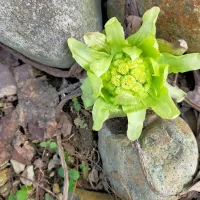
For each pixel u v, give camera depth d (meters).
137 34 0.14
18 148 0.17
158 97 0.14
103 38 0.14
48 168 0.17
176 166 0.15
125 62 0.14
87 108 0.16
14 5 0.14
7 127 0.17
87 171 0.17
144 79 0.14
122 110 0.15
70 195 0.17
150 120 0.16
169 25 0.15
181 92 0.15
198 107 0.17
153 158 0.15
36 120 0.17
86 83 0.15
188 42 0.15
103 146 0.17
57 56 0.15
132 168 0.16
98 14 0.16
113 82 0.14
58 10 0.14
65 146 0.17
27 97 0.17
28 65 0.17
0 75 0.17
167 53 0.14
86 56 0.14
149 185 0.15
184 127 0.16
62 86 0.17
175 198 0.15
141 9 0.15
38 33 0.14
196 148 0.16
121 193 0.17
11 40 0.15
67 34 0.15
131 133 0.14
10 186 0.17
